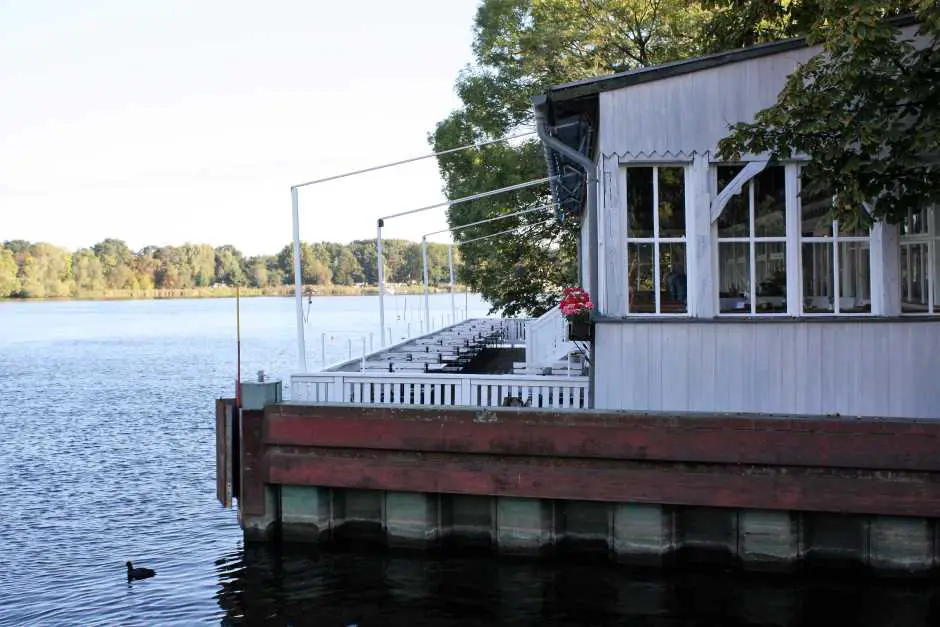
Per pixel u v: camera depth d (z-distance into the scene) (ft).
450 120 103.71
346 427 35.83
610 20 86.69
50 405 98.78
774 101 35.78
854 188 31.01
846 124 30.81
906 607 31.50
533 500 34.81
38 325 307.37
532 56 89.40
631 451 33.30
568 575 34.50
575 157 37.81
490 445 34.47
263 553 37.27
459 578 34.91
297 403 37.01
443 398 41.83
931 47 31.48
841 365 35.42
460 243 106.42
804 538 33.17
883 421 31.89
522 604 32.76
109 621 33.37
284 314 406.21
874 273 35.86
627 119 36.17
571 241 103.65
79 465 63.52
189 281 412.57
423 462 35.19
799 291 36.01
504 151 98.43
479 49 102.42
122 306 526.98
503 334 100.32
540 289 104.78
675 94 36.04
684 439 32.96
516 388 40.73
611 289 36.45
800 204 35.96
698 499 32.91
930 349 35.27
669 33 82.64
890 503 31.78
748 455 32.53
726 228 36.27
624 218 36.40
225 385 120.26
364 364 49.73
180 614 33.68
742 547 33.30
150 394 109.60
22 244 497.87
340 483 35.99
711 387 35.76
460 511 36.37
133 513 49.83
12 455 67.51
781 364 35.55
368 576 35.53
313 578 35.55
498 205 99.04
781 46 35.60
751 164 35.86
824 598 32.35
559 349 50.49
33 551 42.68
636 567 34.01
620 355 36.01
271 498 37.60
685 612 31.78
